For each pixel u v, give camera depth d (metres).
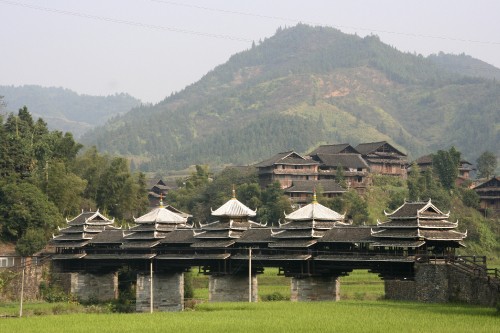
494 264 183.62
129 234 150.62
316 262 126.44
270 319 91.38
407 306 102.19
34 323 94.81
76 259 157.50
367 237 118.38
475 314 91.06
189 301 145.25
